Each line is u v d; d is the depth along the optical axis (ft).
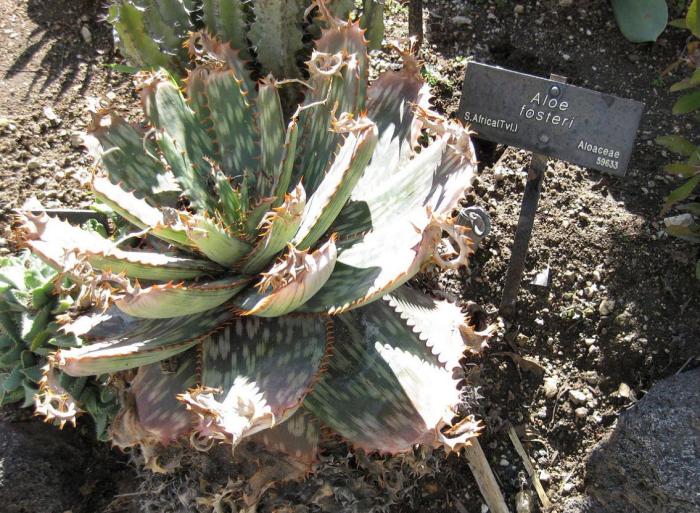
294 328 1.79
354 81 1.90
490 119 2.17
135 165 1.96
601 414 2.25
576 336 2.35
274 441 1.81
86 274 1.62
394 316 1.89
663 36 2.88
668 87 2.78
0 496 2.03
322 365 1.73
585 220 2.49
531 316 2.39
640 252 2.43
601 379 2.30
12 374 2.08
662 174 2.59
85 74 2.82
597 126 2.05
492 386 2.31
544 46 2.87
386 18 2.93
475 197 2.55
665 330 2.32
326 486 1.93
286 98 2.36
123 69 2.53
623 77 2.80
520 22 2.93
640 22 2.79
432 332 1.86
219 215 1.91
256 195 2.00
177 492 1.96
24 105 2.71
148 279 1.85
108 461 2.21
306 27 2.35
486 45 2.90
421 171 1.94
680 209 2.50
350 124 1.67
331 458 1.93
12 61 2.81
